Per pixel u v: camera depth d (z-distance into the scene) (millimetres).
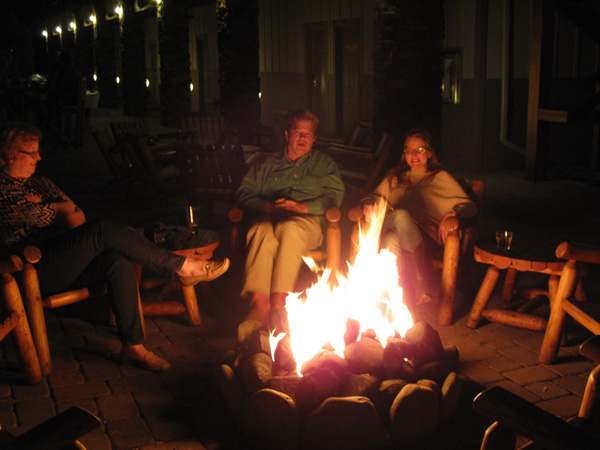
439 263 4426
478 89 10117
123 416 3039
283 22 14141
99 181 9398
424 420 2740
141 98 18234
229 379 2906
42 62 33875
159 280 4566
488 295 4070
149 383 3385
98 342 3900
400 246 4207
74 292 3572
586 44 10836
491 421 2986
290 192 4594
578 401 3193
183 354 3764
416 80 8586
